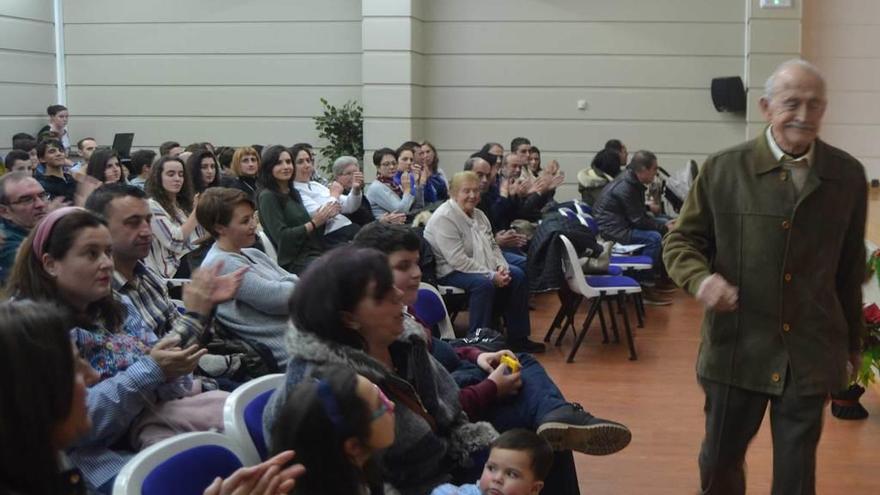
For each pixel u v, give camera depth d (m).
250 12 10.34
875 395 4.63
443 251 5.42
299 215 5.49
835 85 10.05
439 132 10.09
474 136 10.04
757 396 2.59
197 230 5.10
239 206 3.35
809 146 2.49
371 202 7.25
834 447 3.93
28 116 10.23
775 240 2.49
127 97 10.61
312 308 2.04
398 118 9.59
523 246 6.68
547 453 2.27
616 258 6.58
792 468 2.51
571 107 9.89
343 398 1.51
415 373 2.34
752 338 2.54
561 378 5.02
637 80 9.78
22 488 1.21
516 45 9.90
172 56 10.50
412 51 9.56
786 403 2.52
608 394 4.72
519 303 5.59
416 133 9.82
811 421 2.50
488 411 2.68
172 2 10.45
